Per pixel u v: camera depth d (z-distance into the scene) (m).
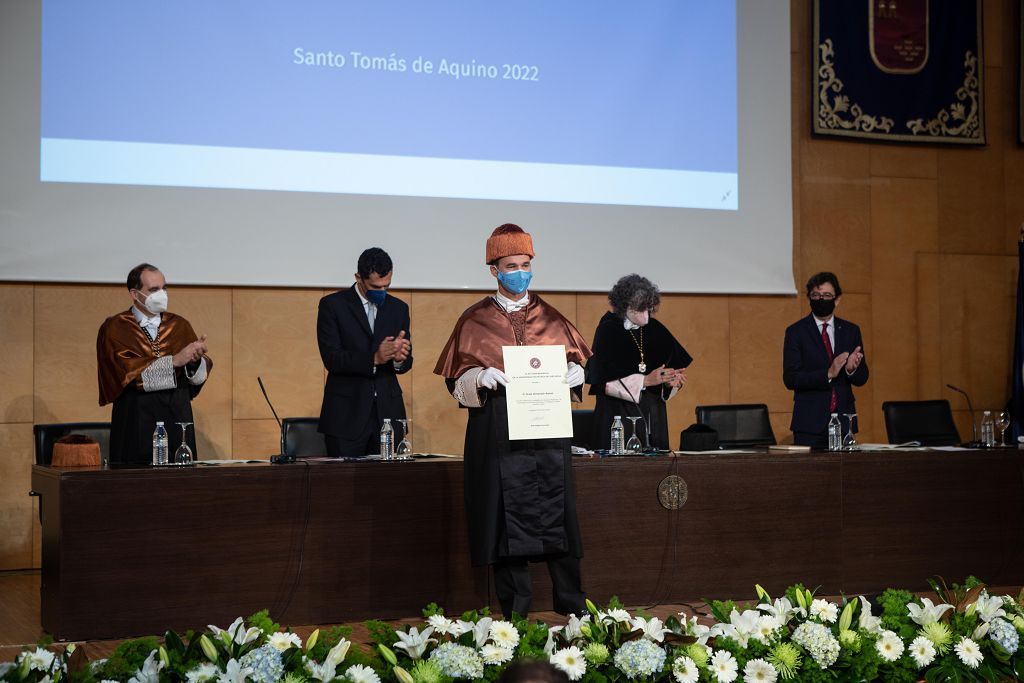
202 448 6.26
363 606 4.09
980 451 4.82
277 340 6.39
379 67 6.46
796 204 7.46
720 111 7.13
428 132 6.55
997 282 7.83
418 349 6.61
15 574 5.89
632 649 2.33
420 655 2.34
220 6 6.18
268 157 6.27
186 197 6.13
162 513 3.86
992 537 4.82
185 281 6.13
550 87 6.79
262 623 2.33
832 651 2.39
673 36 7.04
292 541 4.02
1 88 5.83
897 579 4.66
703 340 7.18
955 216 7.78
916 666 2.45
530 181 6.74
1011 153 7.82
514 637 2.43
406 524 4.16
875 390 7.57
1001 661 2.51
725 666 2.36
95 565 3.77
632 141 6.95
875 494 4.66
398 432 4.80
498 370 3.56
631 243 6.94
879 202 7.64
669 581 4.37
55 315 6.01
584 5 6.86
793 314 7.37
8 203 5.84
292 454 5.08
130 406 4.70
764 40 7.24
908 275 7.67
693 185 7.07
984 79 7.85
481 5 6.66
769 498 4.50
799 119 7.52
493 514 3.57
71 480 3.75
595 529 4.30
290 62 6.31
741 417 5.54
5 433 5.95
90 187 5.98
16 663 2.18
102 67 5.99
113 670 2.19
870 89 7.54
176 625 3.86
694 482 4.42
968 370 7.76
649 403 4.91
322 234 6.36
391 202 6.48
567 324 3.80
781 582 4.50
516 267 3.69
